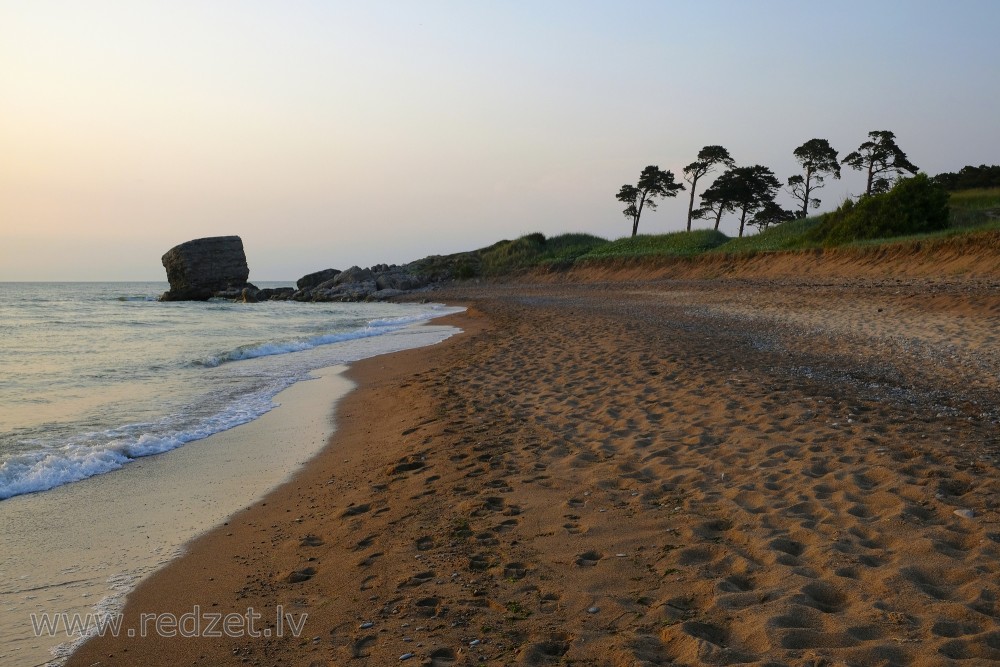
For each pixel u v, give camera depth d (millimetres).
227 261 61312
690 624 3170
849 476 5051
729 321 17047
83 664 3314
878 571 3512
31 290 95125
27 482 6211
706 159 61469
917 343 11547
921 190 29766
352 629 3459
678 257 42219
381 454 7039
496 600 3631
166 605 3904
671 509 4766
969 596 3180
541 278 51781
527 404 8594
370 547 4543
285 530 5059
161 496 5980
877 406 7242
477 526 4730
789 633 2965
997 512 4176
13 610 3881
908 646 2801
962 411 6949
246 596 3969
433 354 15125
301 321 29891
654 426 7043
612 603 3477
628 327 16219
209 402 10383
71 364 14555
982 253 21594
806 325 15195
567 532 4500
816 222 41062
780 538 4070
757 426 6684
